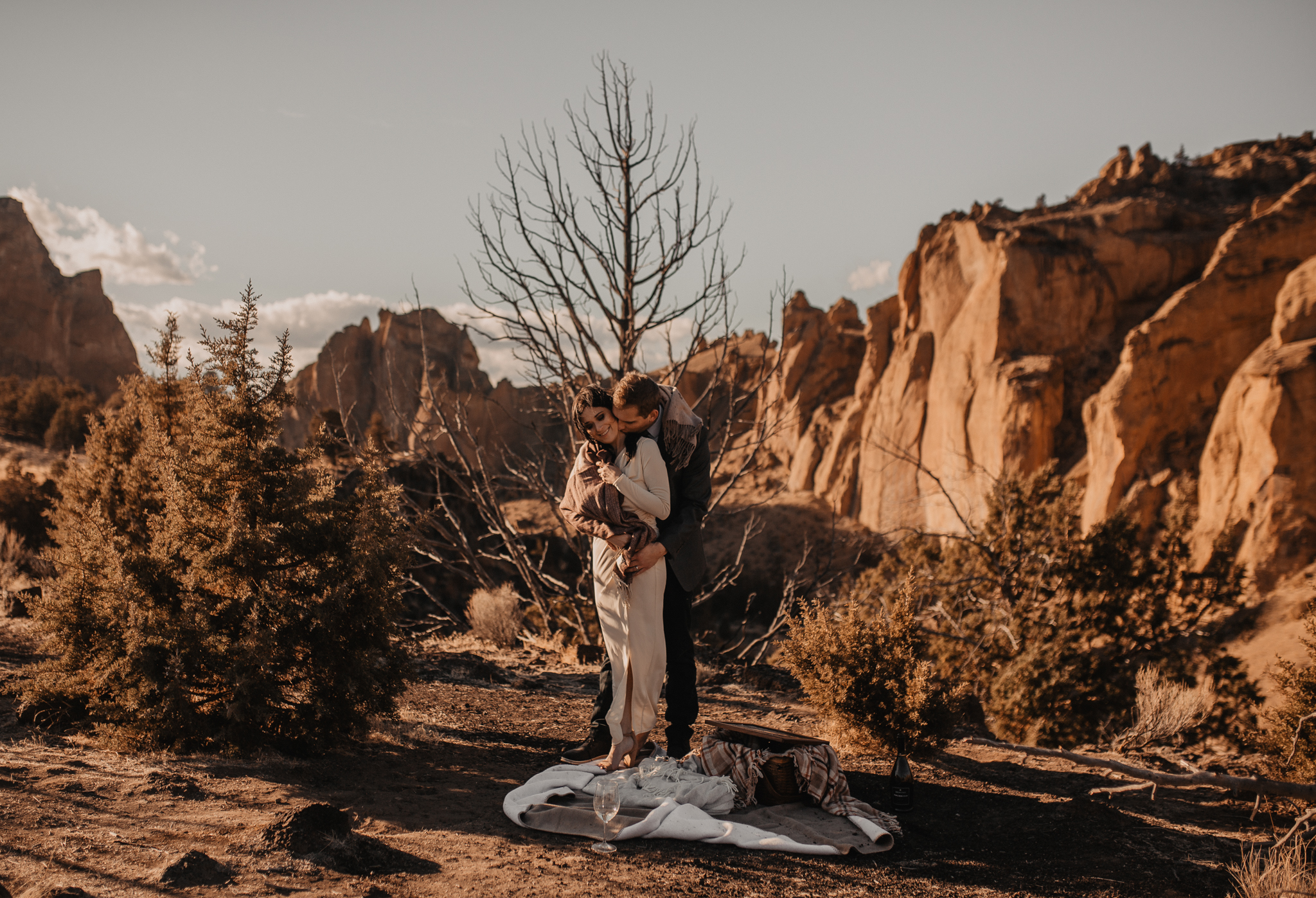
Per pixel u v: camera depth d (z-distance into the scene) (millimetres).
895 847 3613
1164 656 11164
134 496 5316
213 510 4500
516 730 5648
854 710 5289
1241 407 25141
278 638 4297
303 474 4723
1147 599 11711
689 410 4242
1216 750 9070
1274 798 4727
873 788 4559
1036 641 11055
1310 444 22688
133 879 2453
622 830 3365
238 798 3486
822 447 64500
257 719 4113
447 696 6586
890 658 5320
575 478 4184
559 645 10609
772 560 50562
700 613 19719
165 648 4098
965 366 46531
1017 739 9648
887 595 11945
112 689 4184
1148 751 6875
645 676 4156
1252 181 50969
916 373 53344
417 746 4906
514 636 11297
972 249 50438
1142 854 3645
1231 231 32406
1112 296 43125
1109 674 10719
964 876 3301
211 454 4469
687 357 11719
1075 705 10203
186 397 5312
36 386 57844
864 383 61281
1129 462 31609
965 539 13398
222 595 4430
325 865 2756
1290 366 23625
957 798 4445
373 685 4523
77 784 3381
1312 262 26438
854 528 54125
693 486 4305
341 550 4555
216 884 2496
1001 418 41250
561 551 15977
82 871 2482
